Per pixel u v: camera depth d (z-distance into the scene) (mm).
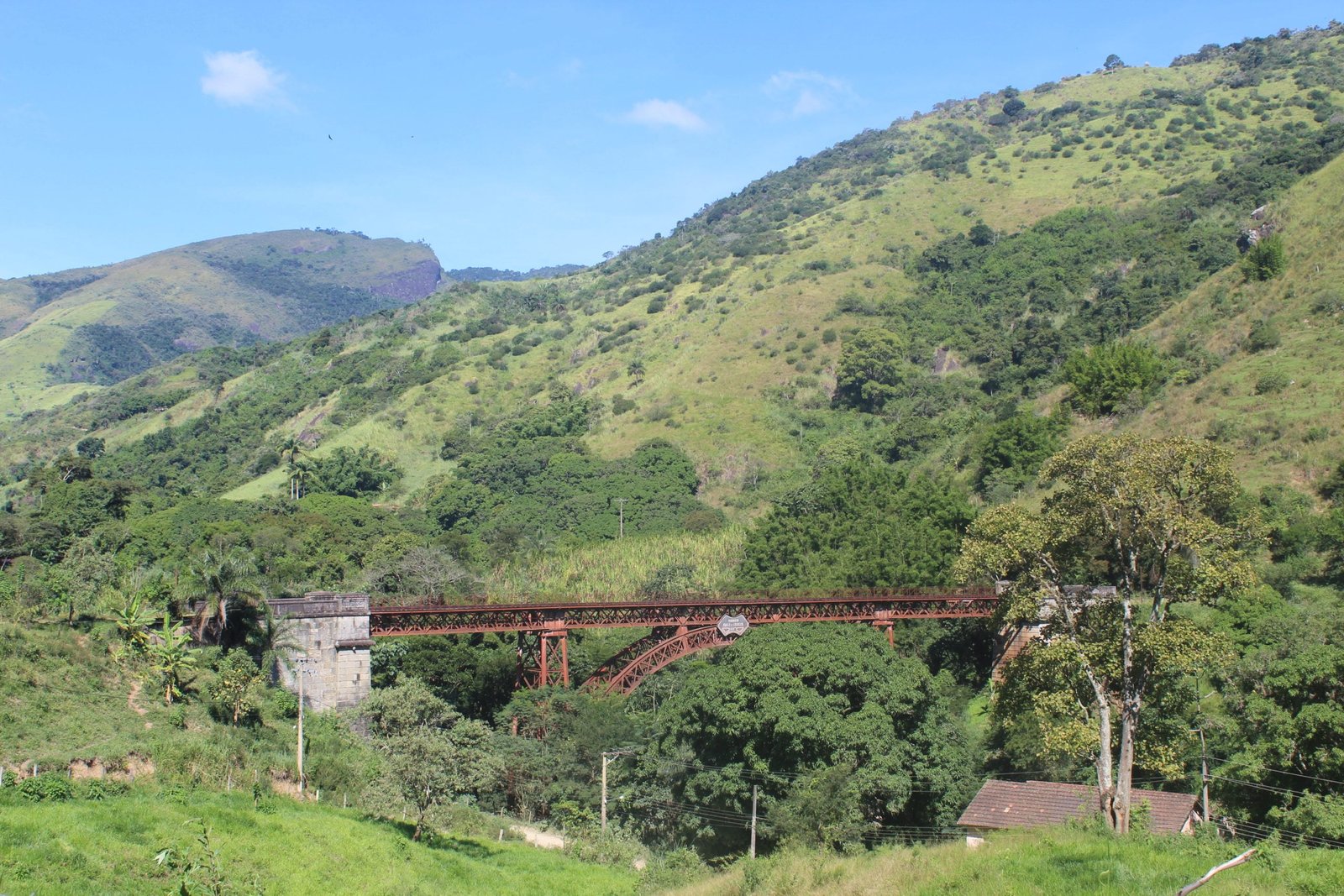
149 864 36906
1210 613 74000
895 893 34688
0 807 39281
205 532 129875
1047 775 61500
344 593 88000
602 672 86250
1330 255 132250
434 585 110688
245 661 64438
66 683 53906
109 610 67250
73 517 136750
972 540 51531
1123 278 191250
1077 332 177875
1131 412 124625
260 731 60438
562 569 120062
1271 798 51812
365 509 156500
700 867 51250
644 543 127938
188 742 51500
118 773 46750
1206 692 64750
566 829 62781
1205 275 176500
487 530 151500
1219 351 128500
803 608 87562
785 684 61906
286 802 50312
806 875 39938
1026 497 119375
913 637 92188
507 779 68875
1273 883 31031
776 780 59875
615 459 175000
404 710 66000
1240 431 107375
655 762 64625
